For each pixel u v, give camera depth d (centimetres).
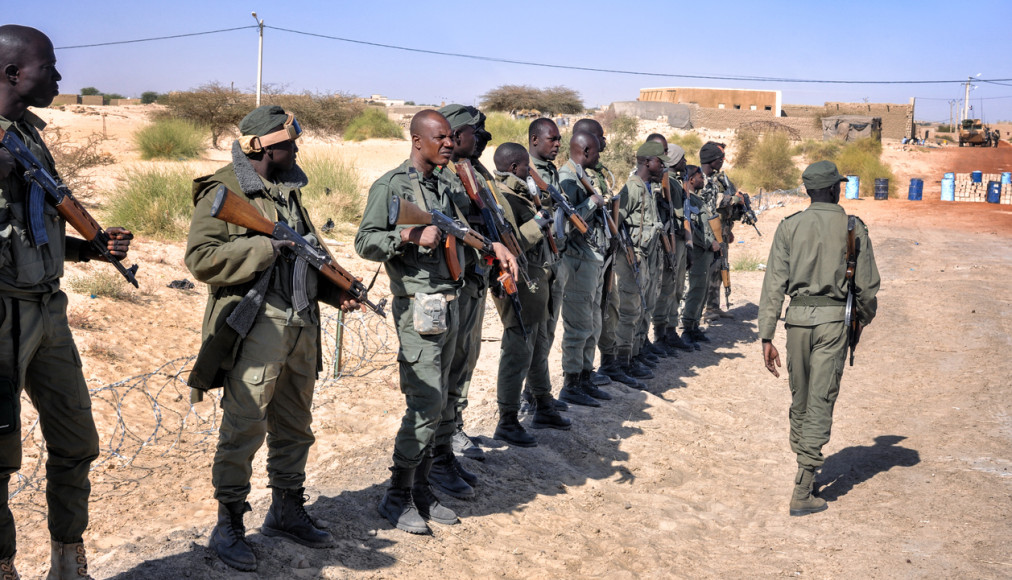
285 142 343
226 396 337
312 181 1577
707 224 894
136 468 562
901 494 504
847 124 5175
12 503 507
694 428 646
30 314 288
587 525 455
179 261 1036
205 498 526
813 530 462
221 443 340
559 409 621
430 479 461
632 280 717
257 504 471
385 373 807
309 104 3456
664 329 885
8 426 274
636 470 550
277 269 335
